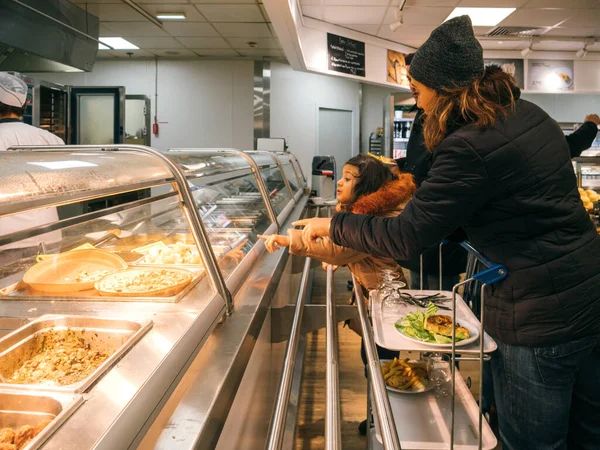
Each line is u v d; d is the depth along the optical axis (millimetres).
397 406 1688
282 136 9281
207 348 1376
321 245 1892
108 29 6781
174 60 8711
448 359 1940
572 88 8898
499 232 1343
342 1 6160
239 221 2609
